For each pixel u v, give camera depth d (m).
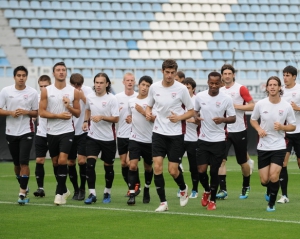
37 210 18.56
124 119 23.28
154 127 18.48
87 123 21.41
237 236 14.19
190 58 61.62
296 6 67.81
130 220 16.58
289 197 22.52
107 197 20.73
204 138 19.12
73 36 59.28
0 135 40.00
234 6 66.25
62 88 19.77
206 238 13.96
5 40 57.09
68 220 16.56
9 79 43.94
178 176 18.89
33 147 40.88
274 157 18.58
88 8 61.69
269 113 18.52
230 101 19.02
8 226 15.57
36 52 57.03
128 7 63.12
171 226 15.61
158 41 61.78
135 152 20.28
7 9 59.12
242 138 22.31
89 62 58.12
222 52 62.72
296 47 65.25
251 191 24.64
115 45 60.00
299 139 21.78
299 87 22.11
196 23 64.19
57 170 19.97
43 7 60.28
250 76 58.41
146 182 20.61
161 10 63.97
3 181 28.17
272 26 66.00
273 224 15.95
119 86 46.00
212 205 18.88
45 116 19.53
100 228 15.29
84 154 21.75
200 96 19.20
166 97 18.30
